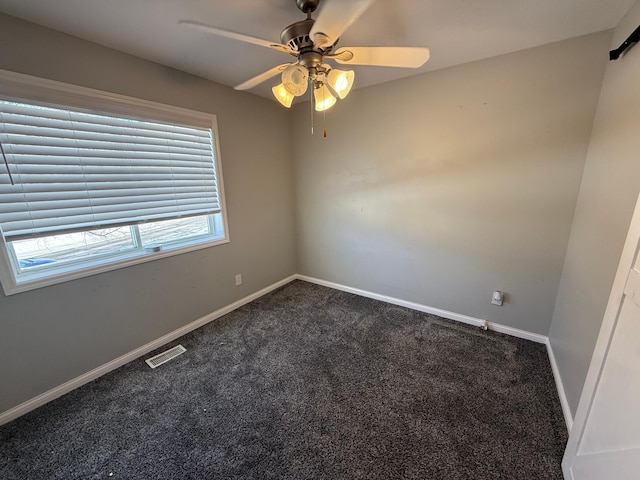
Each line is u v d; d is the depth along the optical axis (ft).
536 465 4.18
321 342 7.46
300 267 12.02
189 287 8.03
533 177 6.57
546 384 5.77
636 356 2.82
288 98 5.05
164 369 6.51
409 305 9.31
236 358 6.87
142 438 4.76
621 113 4.43
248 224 9.63
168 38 5.45
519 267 7.14
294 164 11.05
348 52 4.16
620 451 2.84
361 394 5.64
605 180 4.78
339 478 4.06
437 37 5.63
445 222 8.05
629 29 4.60
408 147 8.25
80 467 4.29
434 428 4.83
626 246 3.25
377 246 9.63
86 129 5.66
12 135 4.84
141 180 6.67
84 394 5.75
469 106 7.07
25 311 5.21
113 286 6.40
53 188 5.34
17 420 5.14
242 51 6.06
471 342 7.27
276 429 4.89
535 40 5.79
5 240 4.88
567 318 5.80
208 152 8.11
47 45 4.99
